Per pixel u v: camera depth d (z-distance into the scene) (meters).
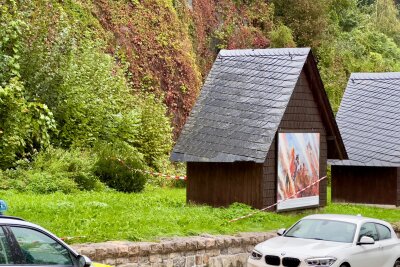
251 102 24.91
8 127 22.55
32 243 9.95
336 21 62.62
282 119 24.73
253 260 16.45
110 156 29.14
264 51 26.22
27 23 30.11
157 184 32.88
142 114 35.59
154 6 41.88
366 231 17.31
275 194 24.44
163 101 40.62
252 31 51.19
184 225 19.36
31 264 9.84
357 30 64.62
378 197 32.62
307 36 55.12
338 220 17.42
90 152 30.12
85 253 14.55
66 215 19.23
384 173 32.56
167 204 24.52
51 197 23.38
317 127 26.59
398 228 25.03
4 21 26.38
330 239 16.94
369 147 32.12
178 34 42.75
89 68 33.12
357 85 34.53
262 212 23.05
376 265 17.05
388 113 33.03
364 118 33.19
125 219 19.14
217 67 26.62
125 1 40.72
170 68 41.28
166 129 36.09
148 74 40.12
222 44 48.88
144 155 34.81
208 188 24.78
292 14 55.09
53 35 31.61
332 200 33.50
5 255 9.59
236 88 25.58
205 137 24.69
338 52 58.09
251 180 24.09
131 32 40.16
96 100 32.22
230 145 24.02
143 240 16.66
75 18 37.31
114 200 23.98
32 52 30.20
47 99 30.20
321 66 55.38
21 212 19.09
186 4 45.72
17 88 22.25
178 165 36.06
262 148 23.45
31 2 31.77
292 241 16.80
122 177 28.56
